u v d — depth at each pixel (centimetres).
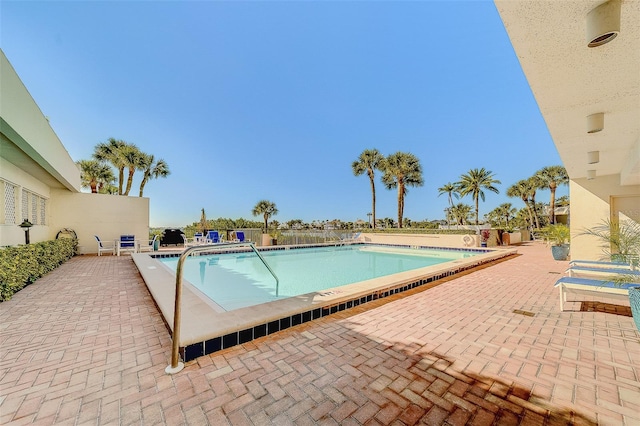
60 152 762
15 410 167
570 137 398
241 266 938
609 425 157
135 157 1744
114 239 1097
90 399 178
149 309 365
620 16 163
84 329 296
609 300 414
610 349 252
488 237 1446
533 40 195
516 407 173
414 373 212
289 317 306
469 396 184
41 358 233
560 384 197
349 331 296
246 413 166
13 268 432
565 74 237
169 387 192
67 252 842
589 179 691
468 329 301
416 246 1429
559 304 395
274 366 222
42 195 877
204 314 291
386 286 438
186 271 829
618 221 651
